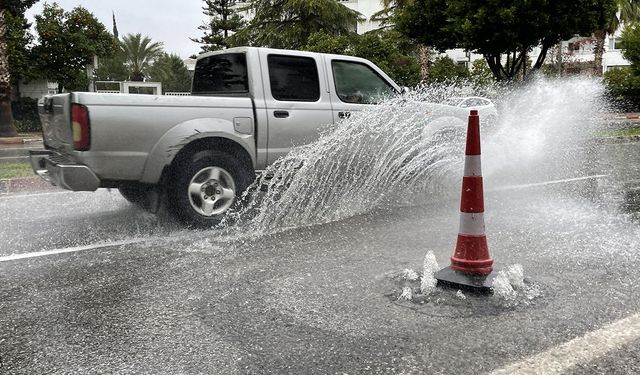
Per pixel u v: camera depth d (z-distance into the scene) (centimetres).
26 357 274
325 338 289
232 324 310
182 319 318
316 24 3061
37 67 2886
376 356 268
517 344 277
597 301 331
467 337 286
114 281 388
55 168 514
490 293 339
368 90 680
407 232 519
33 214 634
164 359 270
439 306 327
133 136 511
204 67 674
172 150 527
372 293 352
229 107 565
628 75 2831
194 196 546
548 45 1588
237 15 4241
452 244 472
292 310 328
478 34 1505
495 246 458
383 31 2970
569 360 260
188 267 419
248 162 580
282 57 614
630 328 293
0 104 2108
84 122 491
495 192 731
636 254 429
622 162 1059
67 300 352
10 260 443
